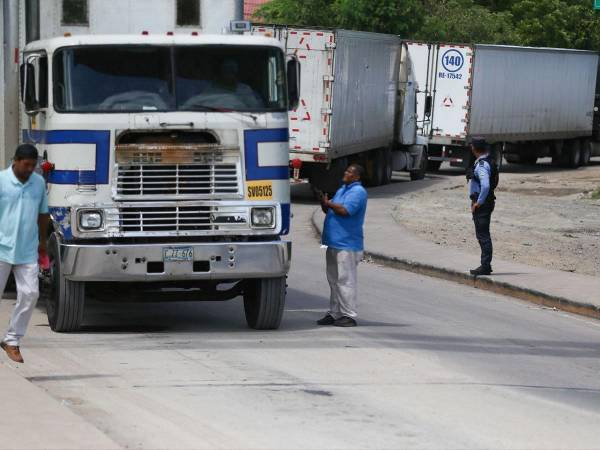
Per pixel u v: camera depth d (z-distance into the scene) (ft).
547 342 153.99
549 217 326.24
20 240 114.42
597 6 306.96
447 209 341.41
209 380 117.70
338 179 355.56
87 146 139.64
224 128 142.41
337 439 95.66
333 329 153.58
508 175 498.69
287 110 146.00
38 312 164.35
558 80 536.83
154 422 99.40
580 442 99.04
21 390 105.70
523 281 201.46
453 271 214.07
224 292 152.87
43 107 142.92
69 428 92.07
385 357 134.31
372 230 279.28
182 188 141.18
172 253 139.85
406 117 429.79
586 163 582.76
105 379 116.98
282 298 148.25
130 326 153.69
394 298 188.55
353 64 353.51
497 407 111.04
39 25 153.69
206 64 143.74
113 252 138.82
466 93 464.24
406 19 536.01
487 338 153.89
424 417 104.94
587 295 188.44
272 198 144.25
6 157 165.07
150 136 141.90
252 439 94.73
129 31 154.81
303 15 532.32
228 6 156.56
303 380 119.24
